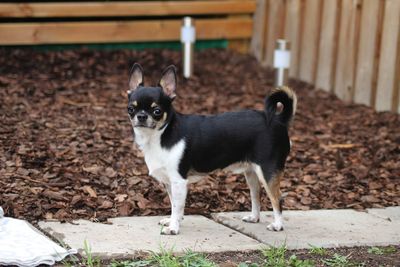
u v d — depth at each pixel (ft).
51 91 33.50
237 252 19.42
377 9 34.12
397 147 29.32
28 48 39.50
